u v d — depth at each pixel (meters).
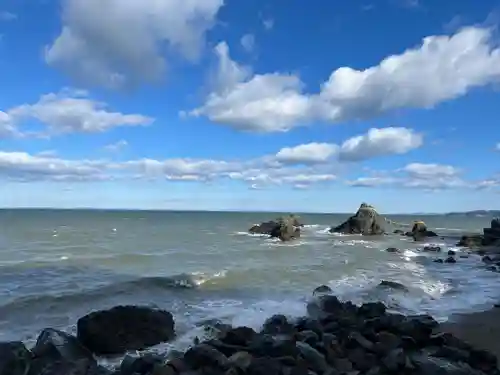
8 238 50.75
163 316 13.43
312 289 20.27
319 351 11.16
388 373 9.99
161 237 53.78
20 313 15.54
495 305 17.95
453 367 9.99
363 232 59.84
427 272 26.47
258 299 18.34
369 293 19.39
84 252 35.88
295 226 55.41
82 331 12.23
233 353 11.08
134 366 10.05
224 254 34.53
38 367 10.12
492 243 44.06
